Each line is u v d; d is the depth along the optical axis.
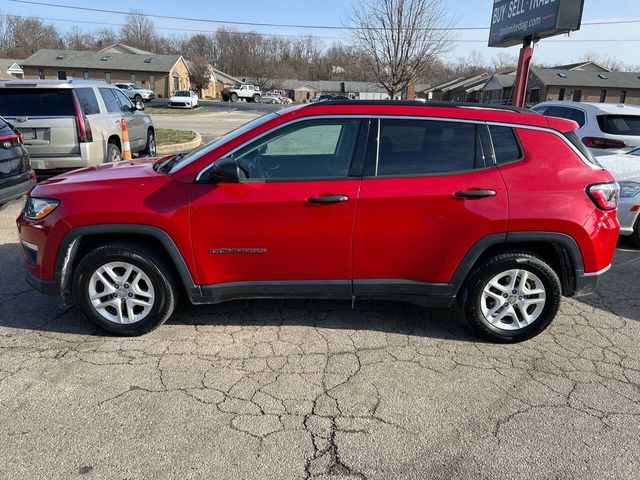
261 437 2.58
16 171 6.17
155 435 2.58
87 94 8.16
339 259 3.42
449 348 3.54
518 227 3.33
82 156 7.69
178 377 3.11
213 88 73.00
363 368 3.26
